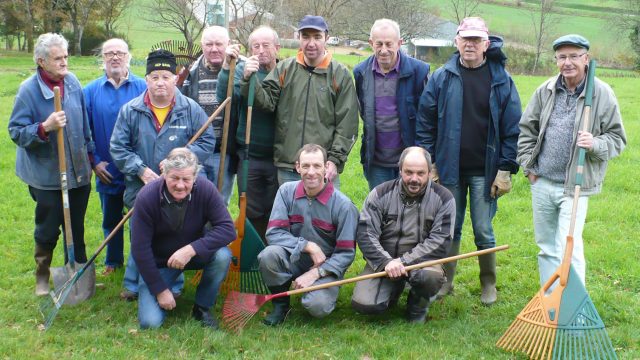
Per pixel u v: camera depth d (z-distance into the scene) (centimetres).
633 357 486
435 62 3008
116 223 665
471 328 535
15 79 2528
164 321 547
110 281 640
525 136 552
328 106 603
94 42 4888
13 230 802
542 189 543
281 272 551
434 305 594
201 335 516
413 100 602
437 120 589
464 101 573
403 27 3173
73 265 583
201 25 3381
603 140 508
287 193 566
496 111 567
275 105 616
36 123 566
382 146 612
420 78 600
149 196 516
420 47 3662
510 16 4944
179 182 501
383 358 490
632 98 2031
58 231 605
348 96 603
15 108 569
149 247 523
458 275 665
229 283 614
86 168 600
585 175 520
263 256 549
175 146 581
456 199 591
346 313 579
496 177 577
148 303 534
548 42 4094
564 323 475
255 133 636
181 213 522
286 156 611
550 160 532
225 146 599
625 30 4181
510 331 500
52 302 565
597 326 475
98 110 640
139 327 532
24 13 4866
